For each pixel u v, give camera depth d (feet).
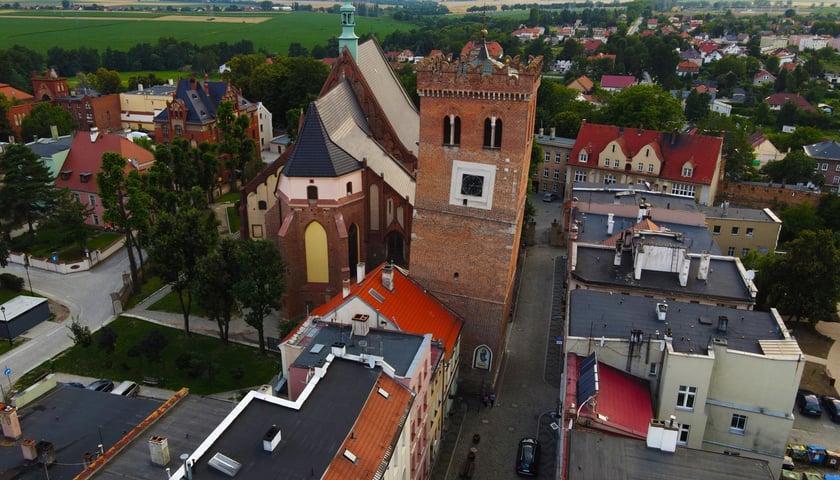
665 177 438.40
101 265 361.10
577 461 132.26
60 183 415.85
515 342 286.25
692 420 176.96
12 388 244.63
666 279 237.86
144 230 320.29
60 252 372.99
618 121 549.95
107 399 184.03
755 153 588.09
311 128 275.18
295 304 290.97
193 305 311.06
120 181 317.22
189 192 390.21
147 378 253.24
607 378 182.50
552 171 504.02
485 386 248.32
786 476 196.85
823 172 541.34
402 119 364.58
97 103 655.35
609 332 189.88
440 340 214.07
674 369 172.55
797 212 409.69
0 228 376.27
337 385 164.66
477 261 241.76
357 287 216.74
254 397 155.84
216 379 253.44
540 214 464.65
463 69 221.46
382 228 299.79
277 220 310.04
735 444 180.75
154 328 290.15
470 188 234.58
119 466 149.18
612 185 368.89
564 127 570.05
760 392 175.01
